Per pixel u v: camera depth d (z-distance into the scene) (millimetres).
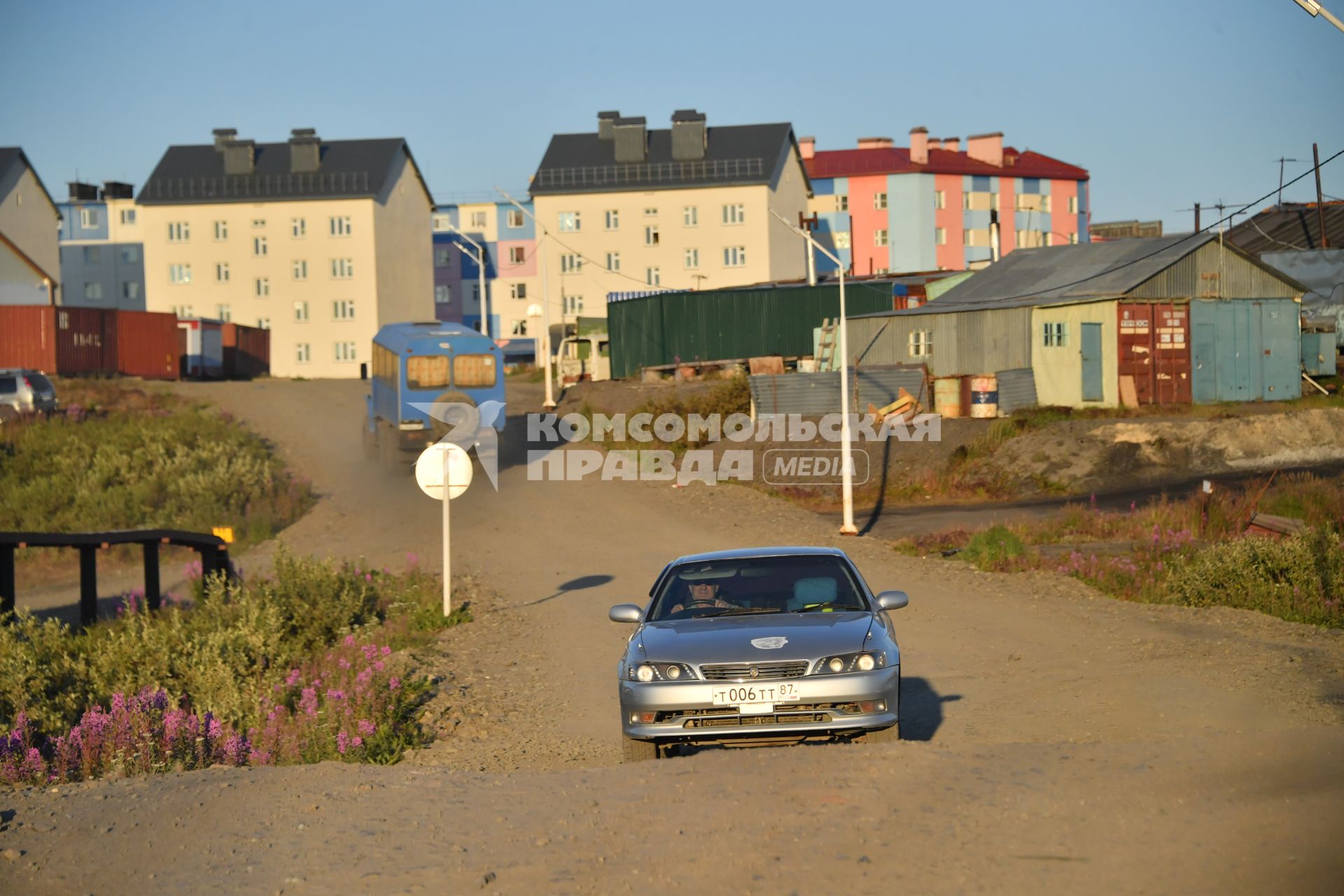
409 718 14422
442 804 8359
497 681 16609
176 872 7180
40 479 40375
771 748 9805
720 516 35875
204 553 27078
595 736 13328
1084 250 57625
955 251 114938
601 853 7027
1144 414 45812
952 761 8648
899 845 6852
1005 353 48656
